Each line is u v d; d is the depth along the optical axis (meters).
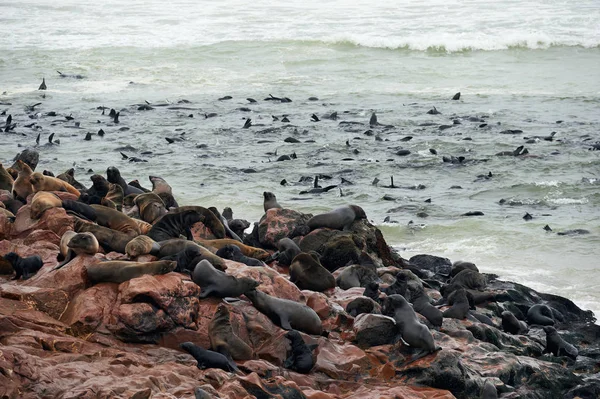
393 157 121.25
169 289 42.59
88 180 107.12
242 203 99.00
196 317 43.41
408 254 81.56
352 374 43.72
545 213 95.06
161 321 42.00
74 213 55.34
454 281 63.22
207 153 124.50
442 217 93.38
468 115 148.38
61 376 35.00
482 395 44.34
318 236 64.56
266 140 132.50
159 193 71.00
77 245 45.78
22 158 78.50
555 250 81.88
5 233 55.00
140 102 164.88
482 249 82.50
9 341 38.41
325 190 103.88
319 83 182.62
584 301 68.44
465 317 56.31
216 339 42.00
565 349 54.69
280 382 39.22
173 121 147.62
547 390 47.50
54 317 42.66
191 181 108.94
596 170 112.50
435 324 52.78
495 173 112.12
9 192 67.62
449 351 45.16
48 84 181.25
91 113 153.88
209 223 58.47
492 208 97.19
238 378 38.50
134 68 197.75
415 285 54.66
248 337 44.34
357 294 54.19
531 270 76.56
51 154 121.75
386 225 89.69
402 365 44.44
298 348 43.97
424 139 131.00
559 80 181.50
